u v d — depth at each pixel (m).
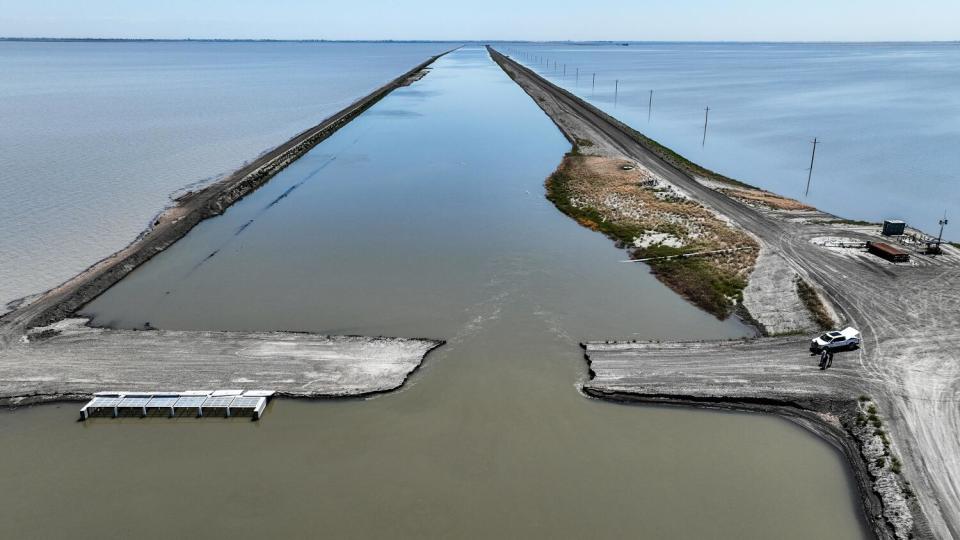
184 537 20.31
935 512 20.77
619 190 60.28
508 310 36.28
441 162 75.88
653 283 40.12
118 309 36.94
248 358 30.70
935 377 27.75
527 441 24.73
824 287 36.78
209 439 25.06
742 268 40.72
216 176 68.81
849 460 23.75
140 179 67.12
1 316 35.50
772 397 27.02
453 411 26.59
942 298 35.03
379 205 58.53
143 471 23.34
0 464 23.80
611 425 25.73
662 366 29.64
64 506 21.64
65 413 26.88
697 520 20.97
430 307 36.75
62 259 44.94
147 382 28.75
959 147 82.50
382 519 20.98
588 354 30.86
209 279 41.59
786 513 21.27
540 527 20.67
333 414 26.44
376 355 30.83
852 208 57.88
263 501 21.78
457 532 20.48
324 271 42.66
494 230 50.69
